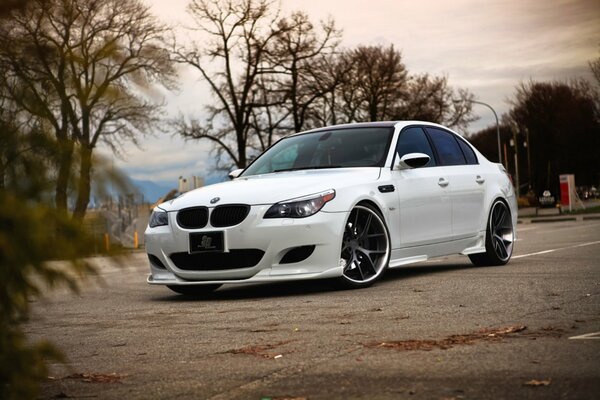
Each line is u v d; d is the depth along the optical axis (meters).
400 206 7.61
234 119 38.72
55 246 1.89
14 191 1.94
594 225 21.22
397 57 50.25
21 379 2.12
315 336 4.32
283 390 2.92
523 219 35.69
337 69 44.28
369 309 5.44
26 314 2.06
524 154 80.56
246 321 5.21
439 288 6.60
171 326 5.20
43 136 1.98
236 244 6.72
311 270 6.76
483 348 3.55
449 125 53.09
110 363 3.82
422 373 3.06
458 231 8.42
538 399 2.54
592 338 3.69
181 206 7.05
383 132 8.12
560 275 7.17
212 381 3.18
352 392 2.80
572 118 69.81
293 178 7.27
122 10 23.91
